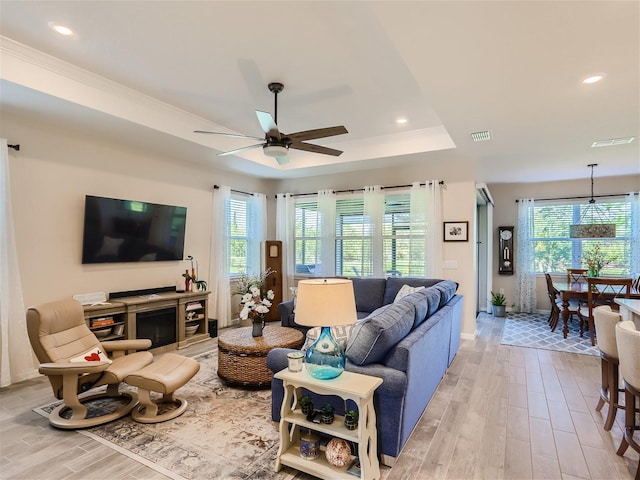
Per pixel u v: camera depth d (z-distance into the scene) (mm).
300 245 6734
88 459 2250
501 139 4184
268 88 3541
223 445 2416
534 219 7246
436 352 3127
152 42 2756
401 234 5805
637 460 2279
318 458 2131
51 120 3689
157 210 4855
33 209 3707
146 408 2775
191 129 4375
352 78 3309
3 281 3373
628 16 1943
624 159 5133
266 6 2295
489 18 1977
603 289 5570
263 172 6246
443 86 2828
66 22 2516
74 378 2621
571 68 2529
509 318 6723
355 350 2283
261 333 3684
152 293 4816
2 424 2682
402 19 1991
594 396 3260
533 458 2299
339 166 5785
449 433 2600
